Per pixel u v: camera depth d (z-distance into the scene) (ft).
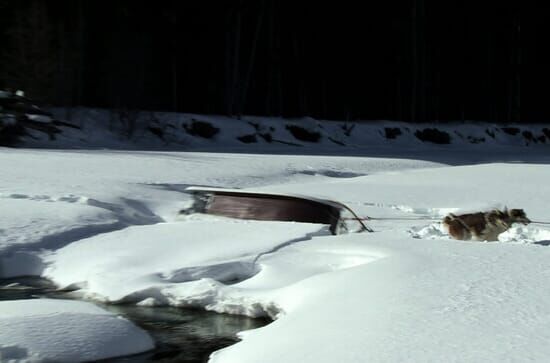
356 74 165.27
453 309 20.16
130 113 112.16
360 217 44.21
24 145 92.99
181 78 139.64
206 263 29.60
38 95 106.42
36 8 107.24
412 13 171.94
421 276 24.39
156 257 31.01
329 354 17.22
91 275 29.09
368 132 150.71
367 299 22.07
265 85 161.27
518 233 38.88
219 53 142.00
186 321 25.31
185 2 135.03
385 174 74.74
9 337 19.49
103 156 73.10
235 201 40.98
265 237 33.81
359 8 163.73
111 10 124.98
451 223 38.55
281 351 18.22
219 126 125.70
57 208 39.91
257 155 89.35
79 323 21.12
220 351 20.06
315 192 57.16
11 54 104.78
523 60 200.95
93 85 124.77
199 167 69.51
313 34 160.56
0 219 36.47
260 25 150.20
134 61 125.90
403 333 18.26
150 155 78.89
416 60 173.47
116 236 34.94
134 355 21.11
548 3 199.31
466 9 187.42
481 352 16.48
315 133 137.90
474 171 77.00
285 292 25.44
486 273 24.63
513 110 202.80
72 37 115.75
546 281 23.26
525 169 79.46
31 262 31.81
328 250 30.86
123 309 26.76
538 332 17.80
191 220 40.83
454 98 190.80
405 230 40.24
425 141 160.76
